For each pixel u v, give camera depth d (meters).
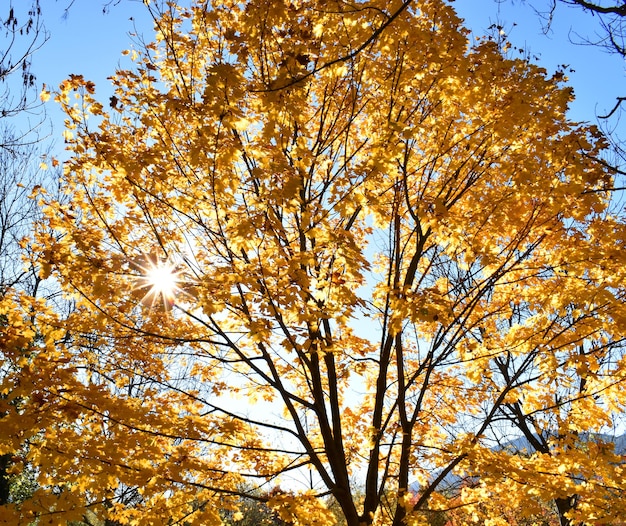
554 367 4.58
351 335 5.30
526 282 5.12
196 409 5.06
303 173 4.23
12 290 4.22
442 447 5.36
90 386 3.96
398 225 5.10
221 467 5.09
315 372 4.85
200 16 4.51
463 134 4.80
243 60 3.98
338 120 4.96
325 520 4.42
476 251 4.29
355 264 3.73
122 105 4.28
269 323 4.01
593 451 4.37
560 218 4.60
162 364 4.91
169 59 4.58
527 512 4.53
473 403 6.01
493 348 5.16
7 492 9.53
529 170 4.22
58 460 3.70
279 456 5.28
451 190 4.91
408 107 4.51
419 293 4.12
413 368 6.25
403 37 3.97
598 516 4.03
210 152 3.85
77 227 4.31
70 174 4.32
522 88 4.21
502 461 4.44
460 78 4.19
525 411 5.34
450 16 4.08
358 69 4.32
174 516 4.35
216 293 3.88
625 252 4.25
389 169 3.91
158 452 4.09
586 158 4.20
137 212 4.73
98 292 3.95
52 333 4.25
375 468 4.94
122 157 4.05
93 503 3.94
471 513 5.47
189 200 4.28
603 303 4.21
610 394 4.82
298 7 4.23
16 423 3.53
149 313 4.68
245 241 3.78
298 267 3.79
